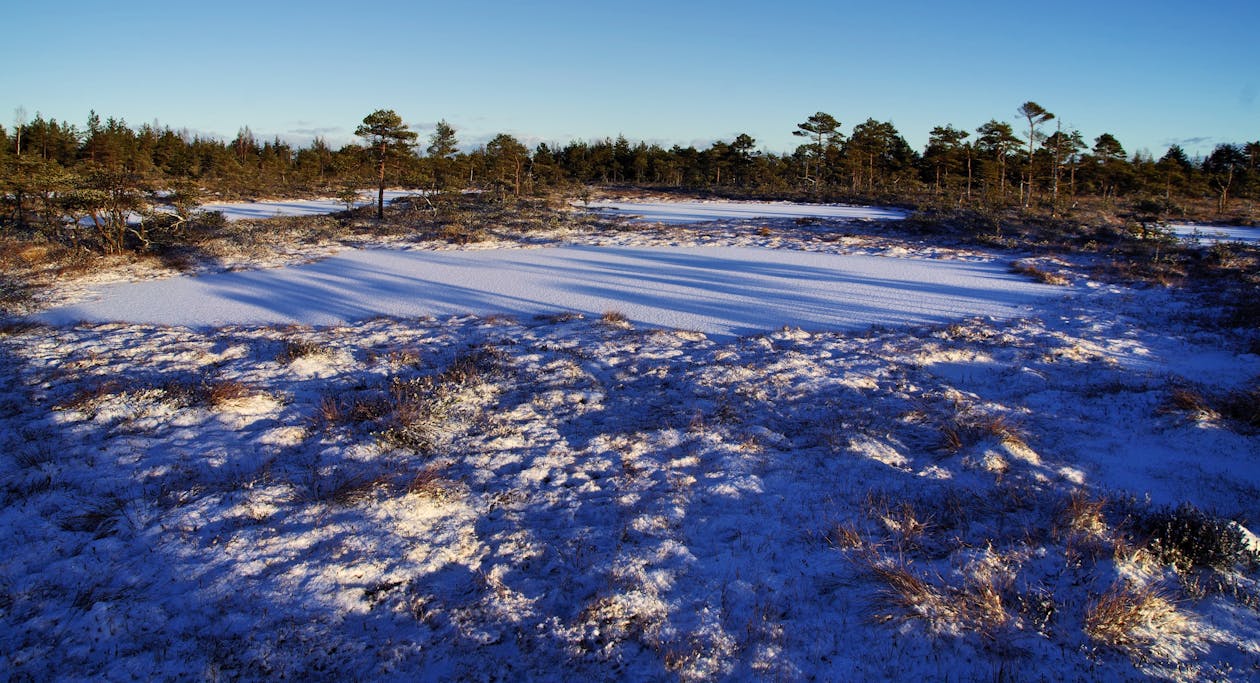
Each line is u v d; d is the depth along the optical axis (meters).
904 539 5.51
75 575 4.87
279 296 17.92
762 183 69.06
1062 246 25.25
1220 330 13.35
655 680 4.02
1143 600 4.51
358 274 21.36
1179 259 21.95
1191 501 6.38
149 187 26.64
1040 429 8.49
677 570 5.21
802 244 27.20
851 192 59.00
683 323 14.62
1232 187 57.19
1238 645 4.18
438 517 6.04
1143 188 55.78
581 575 5.18
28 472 6.64
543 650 4.28
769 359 11.62
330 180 69.88
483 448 7.75
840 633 4.40
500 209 40.34
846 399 9.67
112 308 16.48
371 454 7.43
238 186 56.94
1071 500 6.07
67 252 23.80
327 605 4.64
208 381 9.93
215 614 4.49
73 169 30.78
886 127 64.12
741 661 4.17
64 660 3.98
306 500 6.16
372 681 3.96
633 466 7.30
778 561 5.35
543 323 14.47
